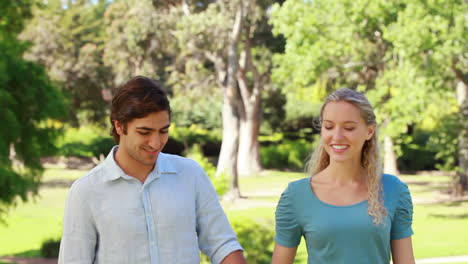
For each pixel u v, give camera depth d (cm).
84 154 4041
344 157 239
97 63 3725
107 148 4038
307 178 257
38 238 1778
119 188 208
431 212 2072
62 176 3397
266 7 2622
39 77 1158
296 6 1914
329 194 248
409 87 1619
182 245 211
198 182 221
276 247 262
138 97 191
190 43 2464
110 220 206
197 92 2942
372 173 244
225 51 2617
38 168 1185
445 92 1770
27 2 1538
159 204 209
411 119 1650
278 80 2139
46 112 1137
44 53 3541
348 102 238
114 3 3188
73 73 3638
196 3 2667
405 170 3653
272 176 3388
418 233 1697
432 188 2762
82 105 3872
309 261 252
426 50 1658
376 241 240
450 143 1909
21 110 1130
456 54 1617
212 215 222
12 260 1465
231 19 2491
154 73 3142
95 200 208
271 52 2966
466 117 1875
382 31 1802
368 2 1712
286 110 3931
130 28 2673
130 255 206
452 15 1605
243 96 3297
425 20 1549
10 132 1069
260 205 2384
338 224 241
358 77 2398
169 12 2727
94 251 211
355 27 1772
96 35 4297
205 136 4038
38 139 1160
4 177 1034
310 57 1855
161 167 213
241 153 3438
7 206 1092
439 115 2022
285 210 256
